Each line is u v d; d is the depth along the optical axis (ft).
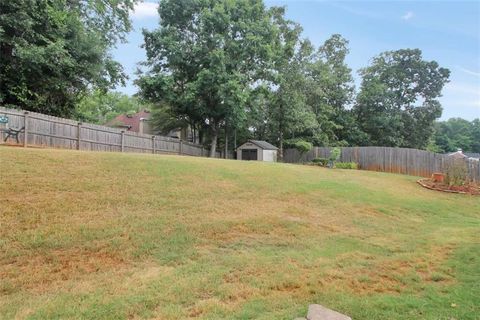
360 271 15.40
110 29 67.41
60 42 50.72
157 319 10.21
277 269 14.76
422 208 33.14
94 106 150.71
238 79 76.89
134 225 17.99
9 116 41.91
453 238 22.35
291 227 21.26
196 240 17.31
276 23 91.91
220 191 26.94
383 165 74.84
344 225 23.52
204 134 97.25
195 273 13.76
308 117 91.35
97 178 24.57
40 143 45.75
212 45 79.92
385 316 11.15
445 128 211.20
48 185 21.52
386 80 128.47
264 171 37.68
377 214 27.96
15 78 52.44
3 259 13.48
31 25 49.16
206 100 83.05
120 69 67.56
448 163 58.39
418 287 14.01
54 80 55.62
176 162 34.19
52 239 15.38
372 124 121.80
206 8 78.89
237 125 86.43
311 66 97.71
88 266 13.76
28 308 10.44
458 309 11.78
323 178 40.14
